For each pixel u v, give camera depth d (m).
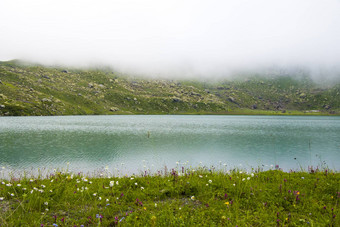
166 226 6.19
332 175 11.90
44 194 8.68
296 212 7.38
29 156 41.75
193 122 159.75
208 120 193.75
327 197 8.54
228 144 57.88
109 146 53.41
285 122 169.50
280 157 42.19
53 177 11.73
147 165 33.94
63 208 7.73
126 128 102.56
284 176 11.97
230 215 6.91
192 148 51.47
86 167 33.12
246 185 9.78
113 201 8.19
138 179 11.16
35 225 6.28
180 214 7.04
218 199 8.54
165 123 144.62
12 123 122.25
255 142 61.81
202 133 83.81
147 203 8.16
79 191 9.12
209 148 51.59
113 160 38.56
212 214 7.11
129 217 6.72
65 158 40.16
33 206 7.56
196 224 6.38
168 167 31.61
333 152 47.81
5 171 26.98
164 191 9.20
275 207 7.65
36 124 116.94
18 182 10.45
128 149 49.75
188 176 11.54
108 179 11.74
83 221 6.68
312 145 57.31
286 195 8.66
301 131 94.56
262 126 123.81
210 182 9.97
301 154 45.34
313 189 9.59
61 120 160.00
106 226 6.44
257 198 8.40
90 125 116.69
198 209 7.41
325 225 6.32
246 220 6.67
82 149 49.38
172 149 50.03
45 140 61.88
